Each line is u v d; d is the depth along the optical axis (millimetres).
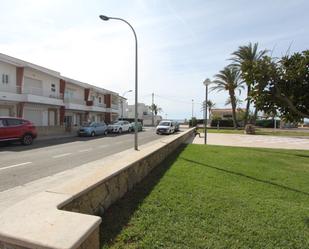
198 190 5523
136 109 14570
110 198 4352
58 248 1781
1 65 22281
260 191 5668
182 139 16609
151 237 3359
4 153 12352
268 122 55469
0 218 2279
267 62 4809
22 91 24016
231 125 53938
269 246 3270
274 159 10531
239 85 41281
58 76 28766
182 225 3754
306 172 7930
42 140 20328
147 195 5047
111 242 3193
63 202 2840
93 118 41312
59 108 30375
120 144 17719
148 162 6938
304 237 3533
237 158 10422
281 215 4273
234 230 3662
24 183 6816
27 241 1870
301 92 4652
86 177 4090
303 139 24172
